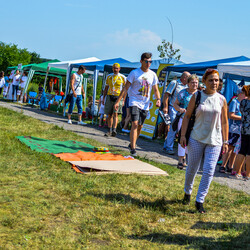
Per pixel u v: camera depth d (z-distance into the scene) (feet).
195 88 22.93
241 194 17.80
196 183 19.22
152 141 37.14
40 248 10.06
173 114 29.37
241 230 12.67
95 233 11.55
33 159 19.81
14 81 68.39
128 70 45.37
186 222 13.38
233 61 35.58
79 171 18.43
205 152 14.66
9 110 43.80
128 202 14.64
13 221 11.55
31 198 13.88
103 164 20.02
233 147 24.18
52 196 14.40
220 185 19.44
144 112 25.76
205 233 12.37
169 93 27.86
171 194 16.42
